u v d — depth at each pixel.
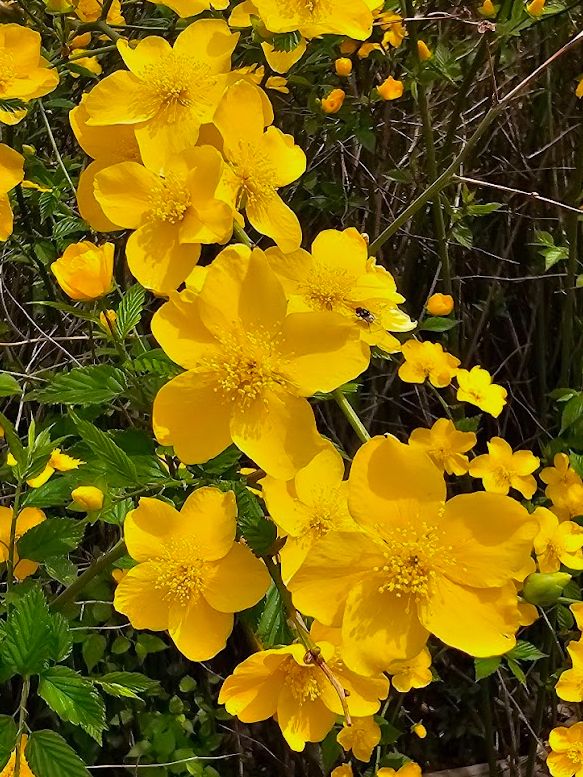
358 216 0.55
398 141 0.55
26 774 0.21
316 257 0.24
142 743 0.44
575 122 0.56
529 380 0.56
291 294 0.22
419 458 0.17
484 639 0.17
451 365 0.40
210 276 0.18
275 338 0.19
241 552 0.20
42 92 0.26
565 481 0.42
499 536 0.17
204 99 0.21
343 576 0.18
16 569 0.25
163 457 0.24
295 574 0.17
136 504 0.25
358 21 0.25
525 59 0.54
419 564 0.17
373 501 0.18
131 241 0.19
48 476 0.30
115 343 0.24
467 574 0.18
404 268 0.54
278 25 0.24
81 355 0.43
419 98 0.42
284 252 0.21
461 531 0.18
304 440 0.18
